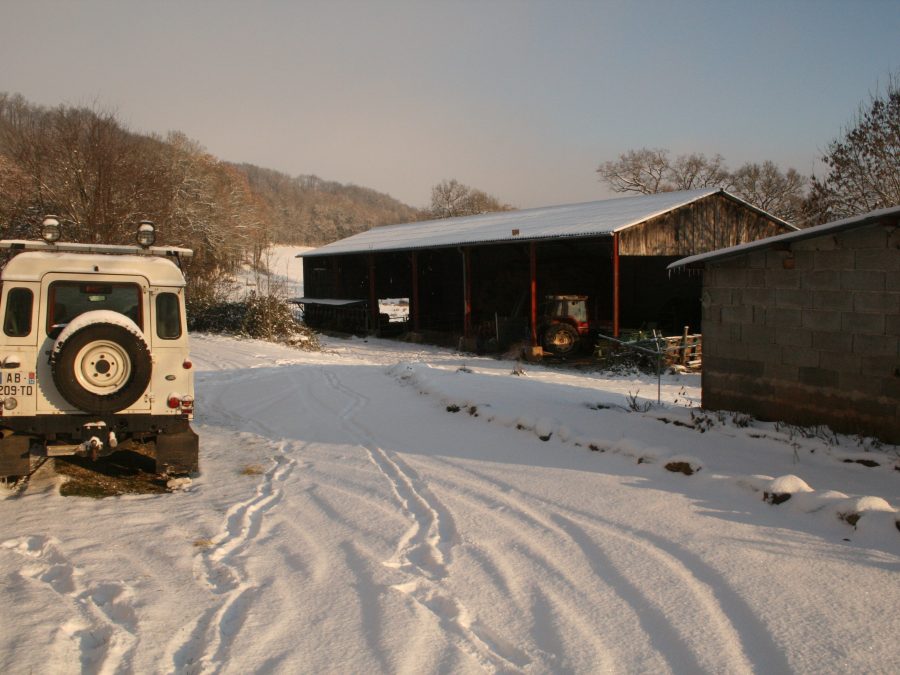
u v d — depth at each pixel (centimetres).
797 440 690
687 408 952
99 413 657
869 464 611
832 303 721
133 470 763
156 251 734
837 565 434
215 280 3172
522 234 2414
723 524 514
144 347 660
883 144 2231
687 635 364
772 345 790
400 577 453
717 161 6112
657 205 2350
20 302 662
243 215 5731
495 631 378
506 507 592
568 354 2247
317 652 356
